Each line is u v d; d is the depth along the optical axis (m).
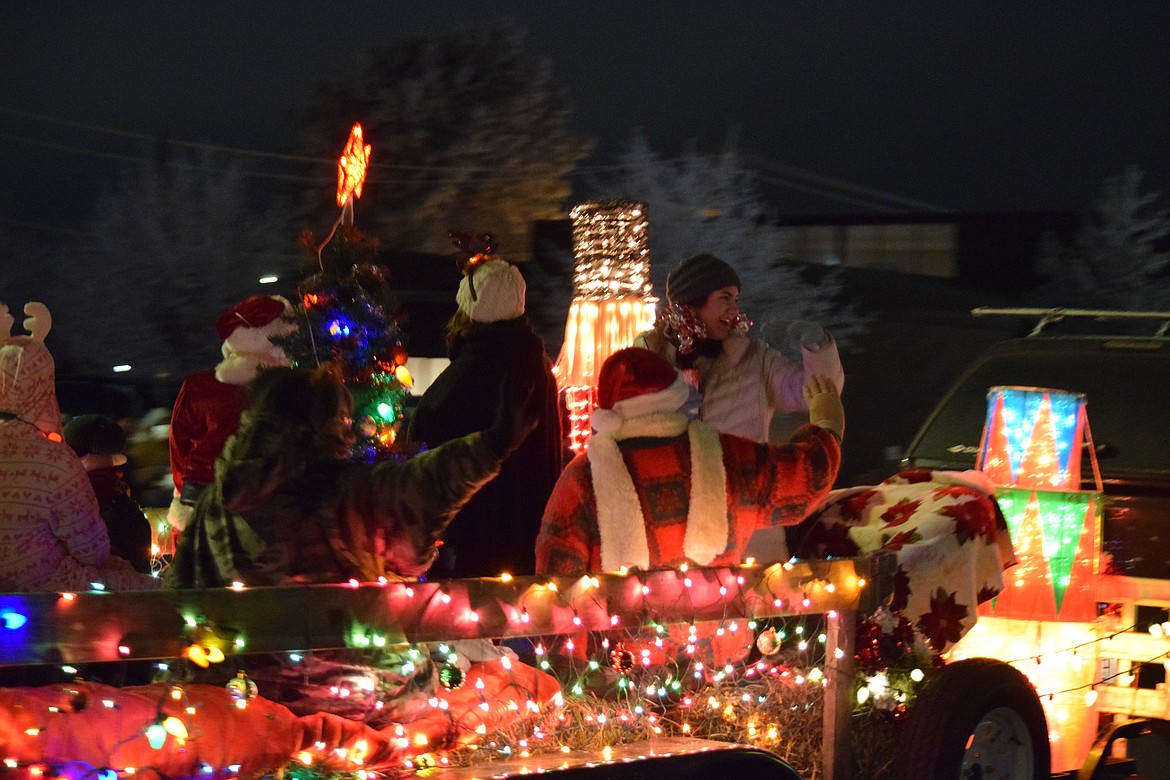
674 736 4.59
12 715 3.29
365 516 3.84
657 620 4.29
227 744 3.56
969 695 4.75
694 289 5.36
